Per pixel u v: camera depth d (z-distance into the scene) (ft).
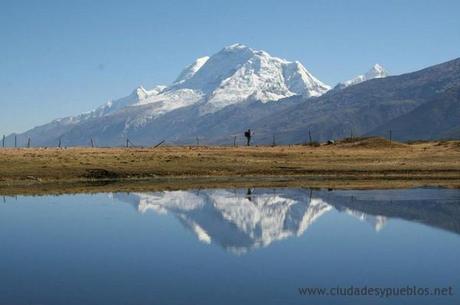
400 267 99.96
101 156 349.00
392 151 432.25
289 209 174.19
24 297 82.48
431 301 80.23
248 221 152.76
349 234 131.95
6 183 260.21
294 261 104.99
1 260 107.14
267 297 81.87
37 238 128.88
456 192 213.46
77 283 90.02
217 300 80.48
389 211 166.61
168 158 344.69
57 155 346.95
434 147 462.19
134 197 207.51
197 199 201.57
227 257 108.37
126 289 86.28
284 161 355.97
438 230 135.74
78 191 228.43
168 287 87.20
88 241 125.08
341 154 400.26
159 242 123.44
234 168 320.70
